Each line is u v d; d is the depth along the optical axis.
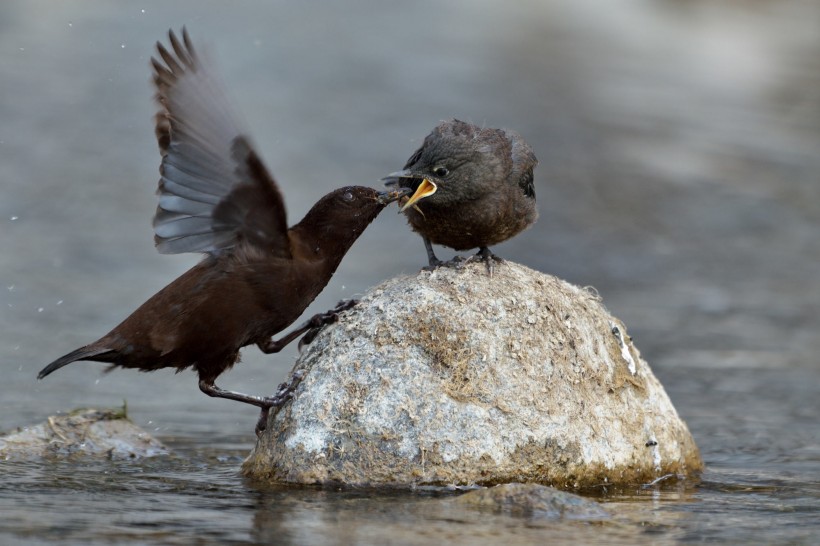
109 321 15.97
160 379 14.47
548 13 43.78
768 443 12.24
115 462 10.61
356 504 8.67
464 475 9.10
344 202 9.65
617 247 21.09
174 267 18.70
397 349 9.38
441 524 8.16
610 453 9.72
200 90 8.23
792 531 8.45
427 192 10.23
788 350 16.34
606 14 44.12
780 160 26.56
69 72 29.80
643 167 25.58
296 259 9.32
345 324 9.64
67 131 25.33
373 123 27.42
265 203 8.83
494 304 9.58
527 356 9.48
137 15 36.44
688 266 20.42
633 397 10.19
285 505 8.66
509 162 10.72
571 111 29.69
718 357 15.95
